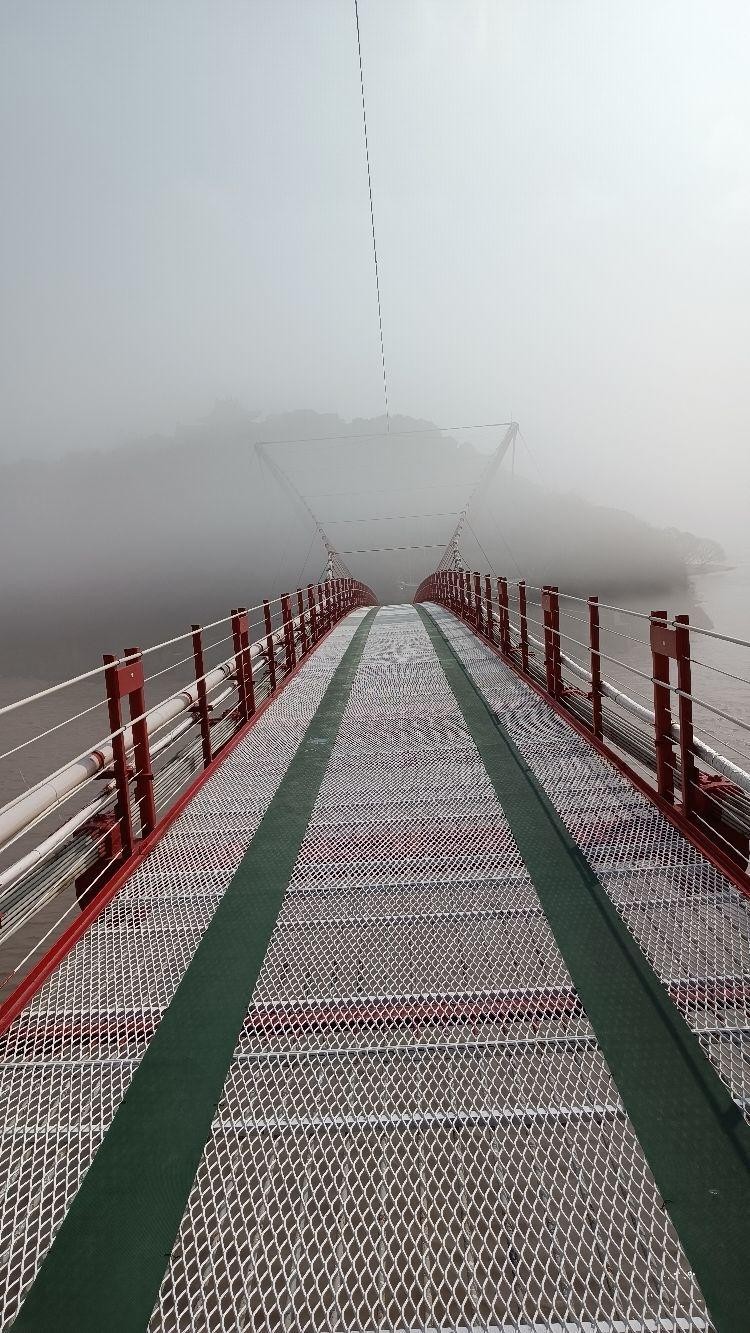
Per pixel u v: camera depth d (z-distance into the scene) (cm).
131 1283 202
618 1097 257
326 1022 304
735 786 443
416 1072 276
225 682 795
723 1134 238
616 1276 198
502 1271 201
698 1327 185
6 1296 200
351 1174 234
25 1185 234
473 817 501
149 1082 277
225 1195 228
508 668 1082
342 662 1257
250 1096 268
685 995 306
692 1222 211
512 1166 233
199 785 609
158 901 414
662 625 474
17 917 360
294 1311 195
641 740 554
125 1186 232
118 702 464
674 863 415
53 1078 282
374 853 459
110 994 330
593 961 333
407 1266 205
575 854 434
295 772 632
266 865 452
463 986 321
